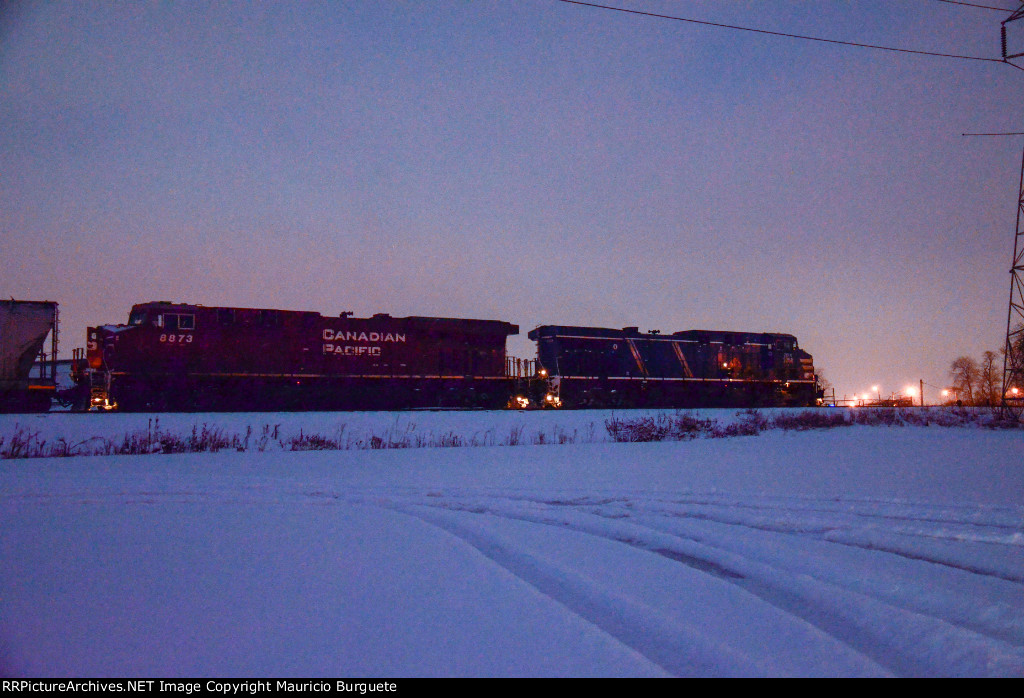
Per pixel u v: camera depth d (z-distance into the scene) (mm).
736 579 6238
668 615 5094
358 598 5461
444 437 23969
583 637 4621
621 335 43719
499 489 11875
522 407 39500
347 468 15555
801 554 6922
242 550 7152
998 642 4574
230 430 23547
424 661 4238
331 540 7652
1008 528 8008
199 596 5527
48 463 16656
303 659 4273
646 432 24688
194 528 8367
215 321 32688
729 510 9500
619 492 11336
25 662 4250
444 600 5406
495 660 4250
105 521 8844
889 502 9844
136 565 6531
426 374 37438
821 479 12516
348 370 35531
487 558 6801
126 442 19781
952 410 34188
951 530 7930
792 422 28828
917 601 5445
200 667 4168
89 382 33125
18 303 28781
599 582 5938
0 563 6609
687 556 7086
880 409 35406
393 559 6750
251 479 13367
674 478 13078
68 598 5488
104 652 4410
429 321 38062
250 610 5184
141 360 30922
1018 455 16297
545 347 42938
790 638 4676
